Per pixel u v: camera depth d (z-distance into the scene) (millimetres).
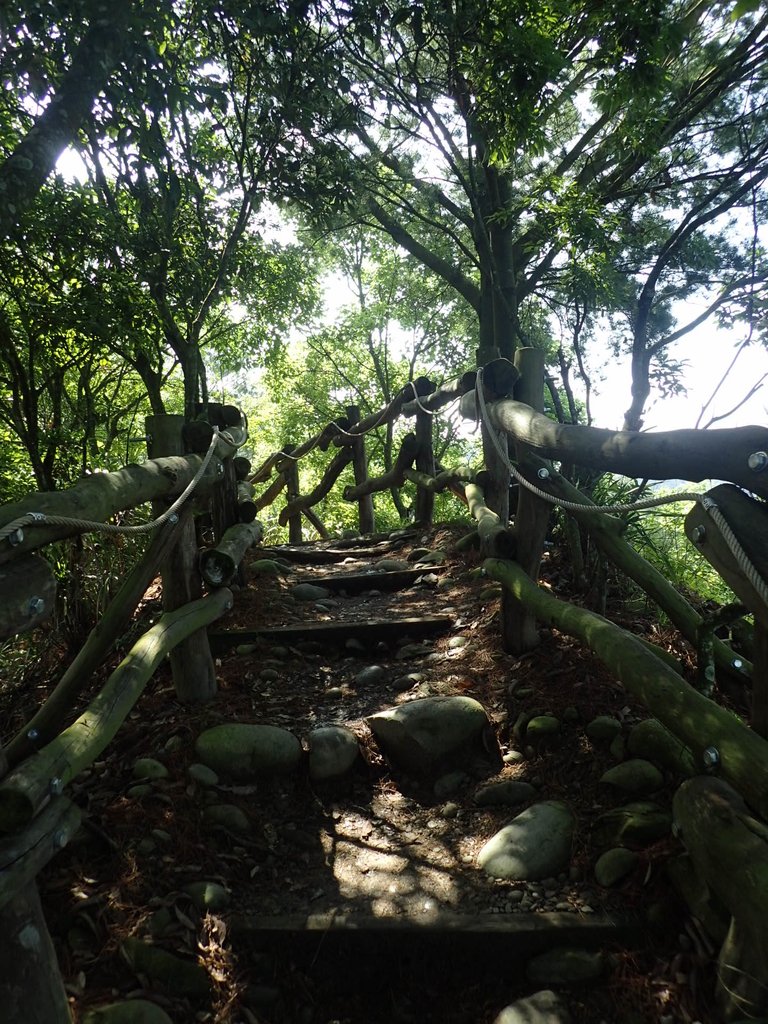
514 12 3838
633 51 4035
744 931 1808
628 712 3006
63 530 1935
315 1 3326
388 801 2961
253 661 3941
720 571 1842
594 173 6555
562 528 4434
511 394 3789
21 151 2443
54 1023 1694
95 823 2594
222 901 2396
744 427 1732
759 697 1996
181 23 3273
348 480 16578
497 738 3131
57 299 3932
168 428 3369
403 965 2264
